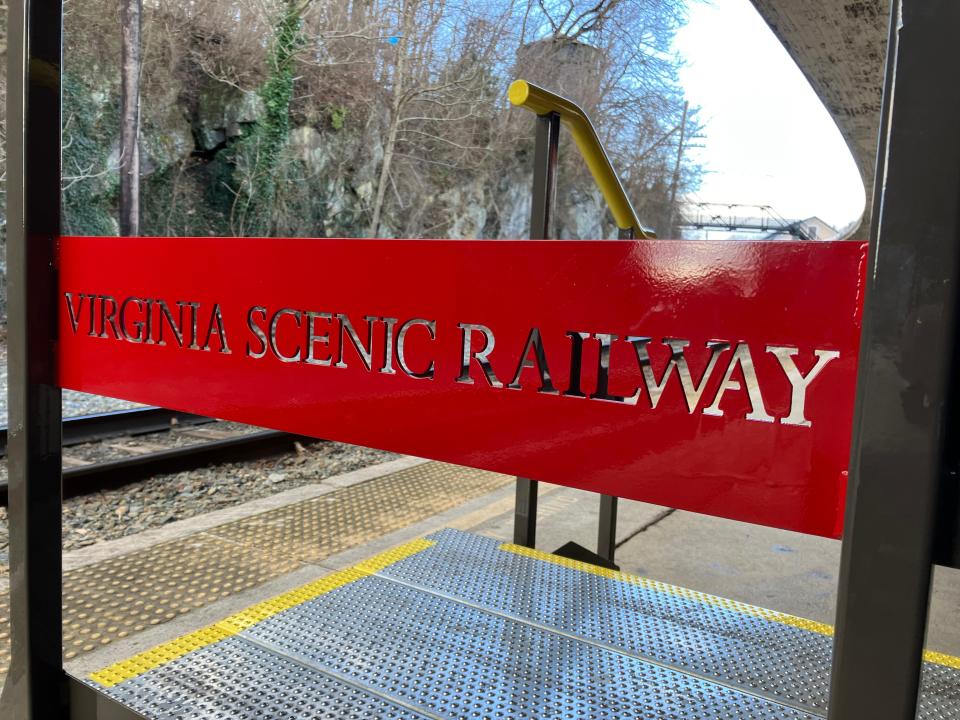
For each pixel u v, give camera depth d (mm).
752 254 632
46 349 1199
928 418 489
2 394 5785
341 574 1852
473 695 1296
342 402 936
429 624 1574
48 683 1197
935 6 463
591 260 726
